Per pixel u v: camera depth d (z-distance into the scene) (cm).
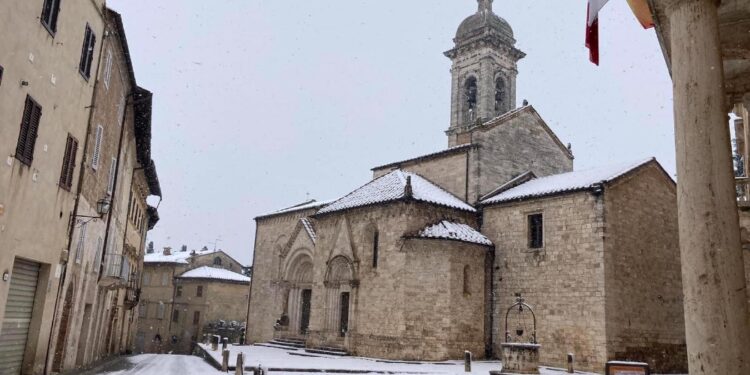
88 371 2206
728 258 688
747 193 1426
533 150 4088
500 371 2405
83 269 2148
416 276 3153
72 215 1898
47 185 1656
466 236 3225
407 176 3619
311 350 3575
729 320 669
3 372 1523
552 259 3047
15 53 1384
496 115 5034
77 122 1875
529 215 3247
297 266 4441
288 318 4409
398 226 3266
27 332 1667
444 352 3047
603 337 2730
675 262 3188
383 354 3152
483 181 3672
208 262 7969
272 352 3641
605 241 2825
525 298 3128
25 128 1479
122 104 2652
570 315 2897
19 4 1378
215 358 2886
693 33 761
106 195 2486
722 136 727
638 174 3102
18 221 1487
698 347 677
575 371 2798
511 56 5212
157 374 2256
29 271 1653
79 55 1827
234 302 7412
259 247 5444
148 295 7669
